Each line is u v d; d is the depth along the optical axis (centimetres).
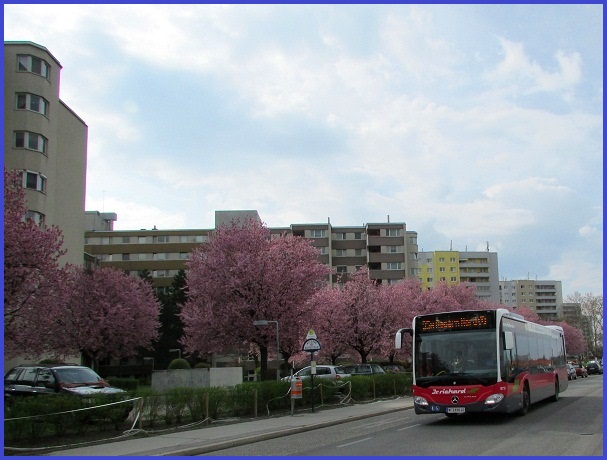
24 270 1862
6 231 1842
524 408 1816
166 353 6900
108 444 1377
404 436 1432
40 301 1964
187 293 3041
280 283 2797
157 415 1680
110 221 10012
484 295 15700
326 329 4075
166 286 8688
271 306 2762
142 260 8806
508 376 1638
